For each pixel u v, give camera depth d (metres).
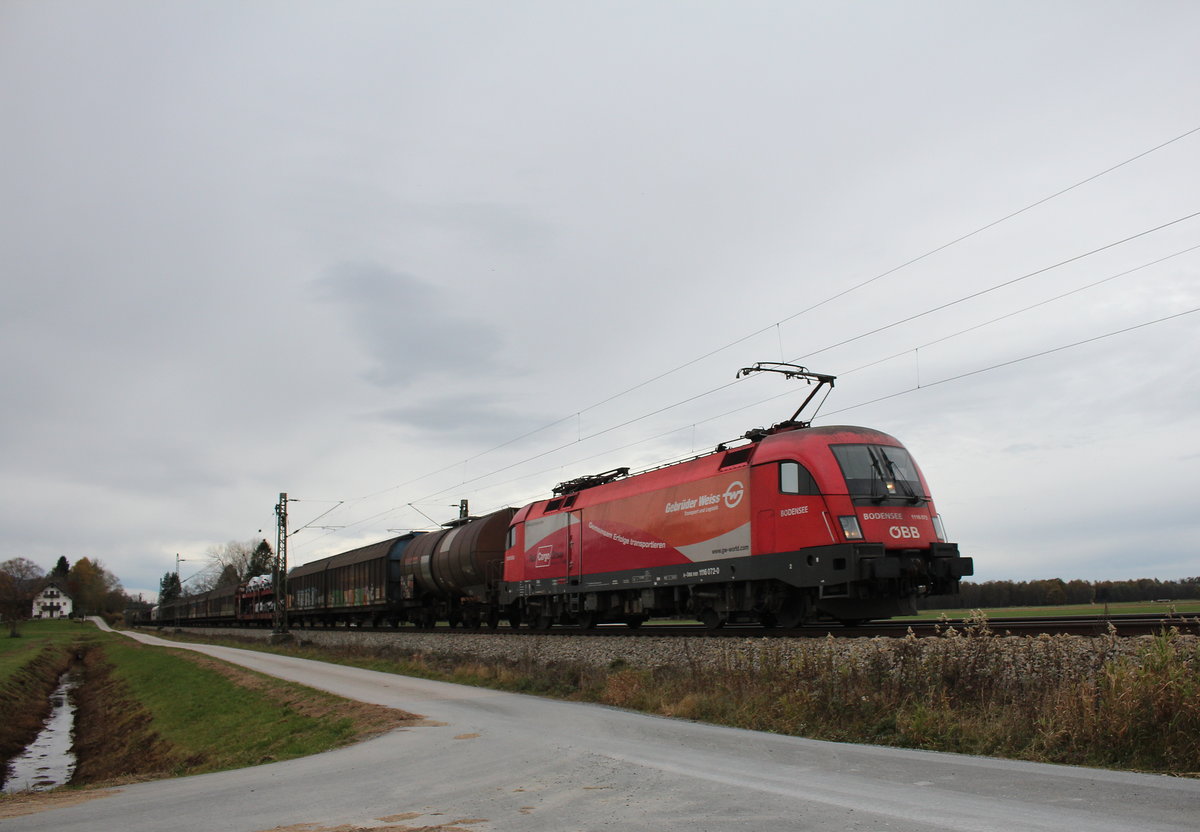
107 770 26.44
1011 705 11.99
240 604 79.88
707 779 9.29
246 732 22.42
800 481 20.05
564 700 20.11
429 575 42.22
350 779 11.11
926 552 19.48
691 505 23.52
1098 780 8.66
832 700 13.71
